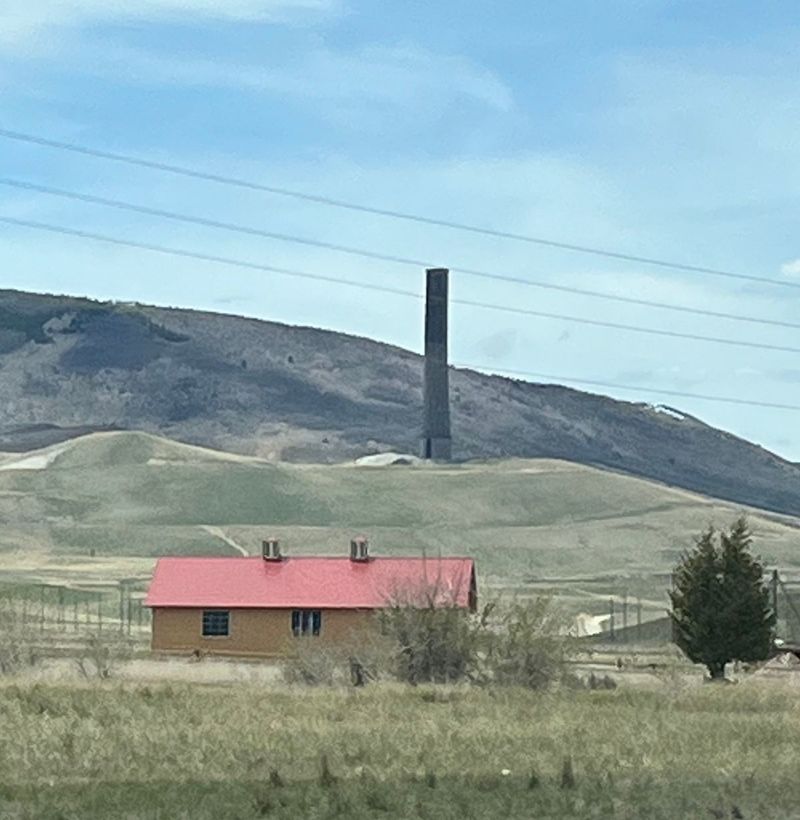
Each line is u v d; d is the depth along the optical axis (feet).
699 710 150.61
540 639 183.83
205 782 90.12
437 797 85.56
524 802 83.97
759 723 133.69
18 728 115.75
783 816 80.84
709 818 79.82
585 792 87.81
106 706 134.92
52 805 80.94
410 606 187.93
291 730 118.83
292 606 293.43
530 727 125.59
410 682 183.52
